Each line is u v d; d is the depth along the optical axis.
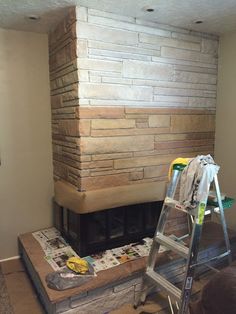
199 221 1.48
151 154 2.20
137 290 1.81
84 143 1.88
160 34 2.13
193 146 2.45
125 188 2.04
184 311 1.44
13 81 2.23
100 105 1.92
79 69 1.81
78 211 1.89
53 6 1.79
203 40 2.38
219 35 2.45
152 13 1.93
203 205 1.49
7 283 2.03
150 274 1.69
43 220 2.48
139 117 2.10
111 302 1.72
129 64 2.01
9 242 2.36
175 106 2.29
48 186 2.47
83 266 1.74
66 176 2.16
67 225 2.19
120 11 1.88
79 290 1.56
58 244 2.13
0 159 2.24
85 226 1.92
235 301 1.00
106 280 1.65
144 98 2.11
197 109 2.44
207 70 2.45
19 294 1.91
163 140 2.25
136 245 2.10
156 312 1.72
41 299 1.80
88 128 1.89
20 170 2.33
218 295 1.08
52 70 2.28
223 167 2.56
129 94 2.04
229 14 1.97
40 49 2.30
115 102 1.98
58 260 1.88
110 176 2.01
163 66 2.18
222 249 2.22
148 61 2.10
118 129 2.02
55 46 2.16
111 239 2.06
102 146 1.96
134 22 2.00
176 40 2.22
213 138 2.60
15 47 2.21
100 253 1.97
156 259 1.86
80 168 1.90
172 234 2.29
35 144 2.37
